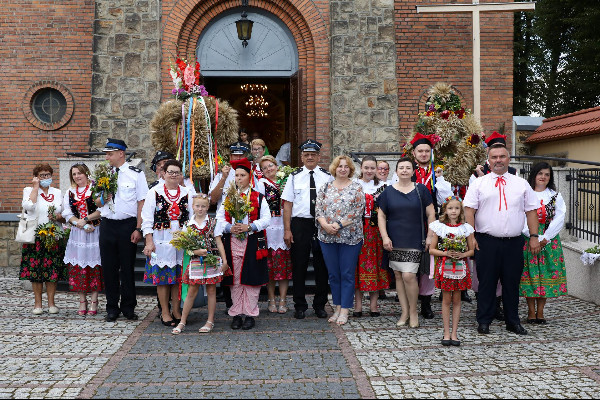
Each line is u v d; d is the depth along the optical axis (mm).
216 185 7574
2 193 12758
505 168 6555
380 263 7441
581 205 9273
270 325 7070
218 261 6637
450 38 12539
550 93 23641
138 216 7359
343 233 6965
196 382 4980
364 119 11984
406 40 12508
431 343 6184
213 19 12523
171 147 8438
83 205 7508
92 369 5332
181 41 12211
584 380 4977
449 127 8477
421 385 4875
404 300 6996
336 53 12016
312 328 6891
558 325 7023
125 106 11773
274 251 7762
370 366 5387
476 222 6633
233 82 18359
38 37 12734
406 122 12508
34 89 12719
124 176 7309
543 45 25188
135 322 7238
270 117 18562
